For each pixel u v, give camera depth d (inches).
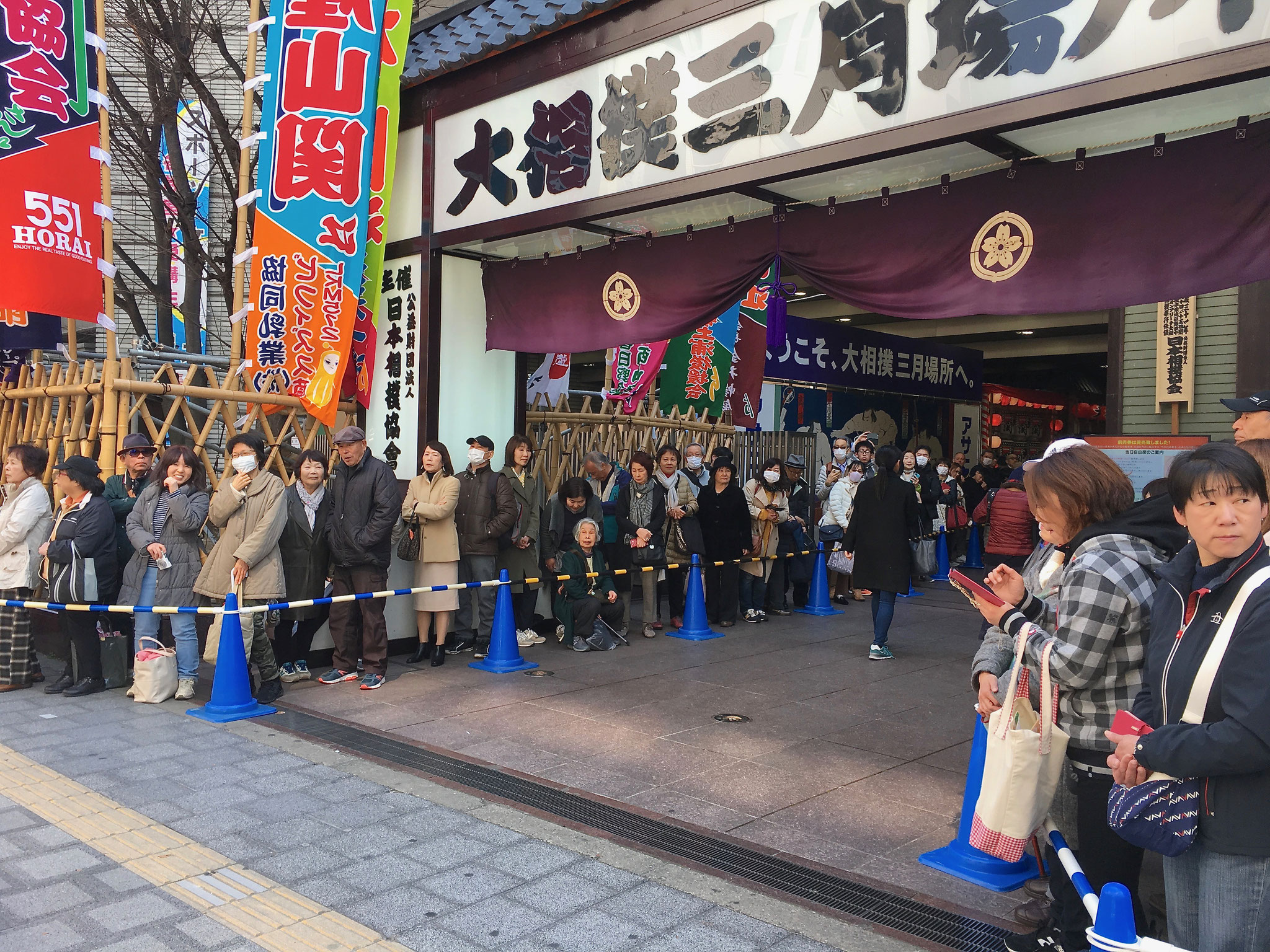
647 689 242.5
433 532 265.3
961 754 191.2
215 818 152.7
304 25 274.4
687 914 122.5
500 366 311.7
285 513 229.8
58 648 276.5
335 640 250.5
